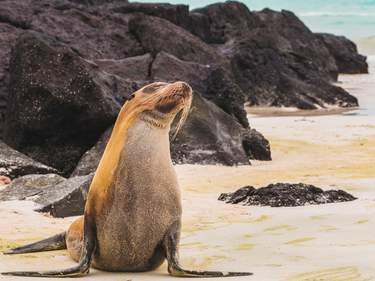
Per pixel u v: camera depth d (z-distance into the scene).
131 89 27.56
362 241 13.25
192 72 36.00
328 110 46.03
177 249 11.07
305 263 11.62
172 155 25.19
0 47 31.36
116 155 11.16
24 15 41.81
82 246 11.83
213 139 25.72
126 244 11.11
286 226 14.88
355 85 61.59
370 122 36.06
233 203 17.73
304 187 17.97
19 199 17.48
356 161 25.70
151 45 44.16
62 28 42.47
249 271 11.16
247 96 49.25
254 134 27.12
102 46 42.84
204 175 22.84
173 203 11.15
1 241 13.73
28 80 24.72
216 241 13.68
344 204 17.19
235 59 50.66
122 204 11.02
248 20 65.06
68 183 17.25
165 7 55.09
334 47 74.38
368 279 10.53
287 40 60.69
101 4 56.81
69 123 24.83
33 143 25.25
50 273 10.82
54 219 15.78
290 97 48.41
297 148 29.02
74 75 24.78
